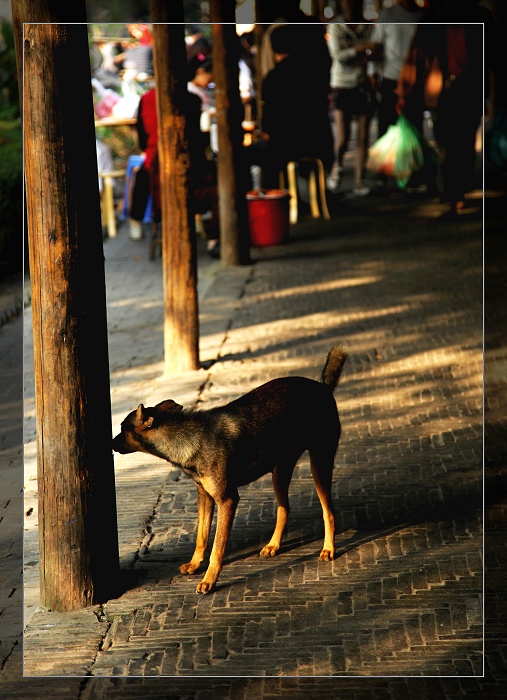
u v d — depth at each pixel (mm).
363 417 6418
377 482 5438
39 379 4152
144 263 11500
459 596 4199
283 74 12188
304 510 5156
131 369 7754
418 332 8273
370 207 13727
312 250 11453
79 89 3988
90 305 4117
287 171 13062
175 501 5312
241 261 10883
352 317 8797
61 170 3986
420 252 11047
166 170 7211
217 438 4293
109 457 4281
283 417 4438
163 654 3867
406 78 12375
